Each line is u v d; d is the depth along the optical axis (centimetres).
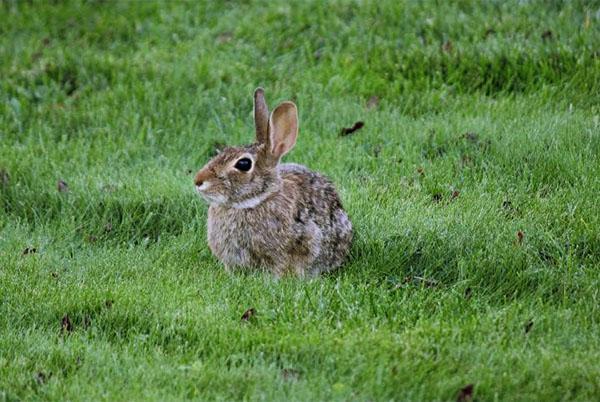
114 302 1057
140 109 1559
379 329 998
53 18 1933
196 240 1243
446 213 1227
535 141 1372
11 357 973
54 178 1388
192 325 1013
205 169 1085
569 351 960
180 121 1532
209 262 1201
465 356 945
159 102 1581
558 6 1745
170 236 1266
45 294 1090
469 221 1198
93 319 1039
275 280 1105
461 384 901
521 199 1266
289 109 1116
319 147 1429
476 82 1588
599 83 1537
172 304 1051
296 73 1653
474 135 1418
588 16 1669
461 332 988
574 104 1513
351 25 1758
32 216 1335
